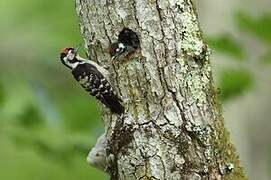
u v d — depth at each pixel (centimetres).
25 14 2019
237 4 1569
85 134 1410
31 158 1955
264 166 1945
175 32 914
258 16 1251
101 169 968
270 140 1975
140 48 916
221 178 912
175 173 898
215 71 1323
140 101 915
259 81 1341
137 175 909
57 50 1892
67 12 1948
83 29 948
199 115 909
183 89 910
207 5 1566
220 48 1285
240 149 1692
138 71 916
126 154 913
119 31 923
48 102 1427
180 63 912
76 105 1511
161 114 908
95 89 933
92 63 941
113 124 932
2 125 1396
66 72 1947
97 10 929
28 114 1404
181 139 902
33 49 1977
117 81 929
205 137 906
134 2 915
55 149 1380
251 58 1317
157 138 904
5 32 2025
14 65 1995
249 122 1798
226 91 1317
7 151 1956
